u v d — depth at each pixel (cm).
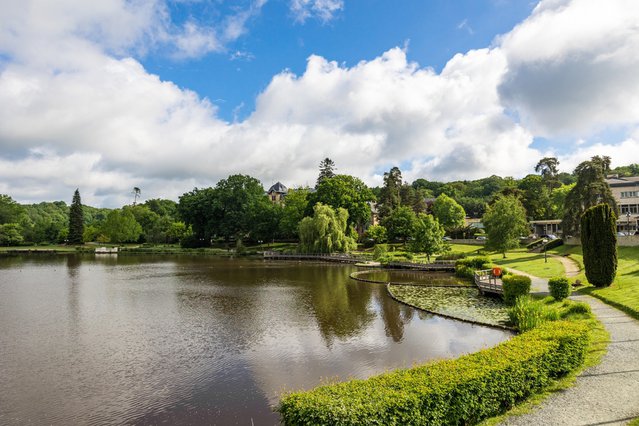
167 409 1470
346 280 4669
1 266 6894
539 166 10575
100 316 2928
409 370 1091
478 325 2417
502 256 5931
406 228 8269
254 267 6384
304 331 2428
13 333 2483
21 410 1484
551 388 1185
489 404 1042
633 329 1764
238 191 10231
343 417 851
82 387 1672
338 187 8750
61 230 13062
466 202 14500
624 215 7775
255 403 1497
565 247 5862
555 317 1984
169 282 4675
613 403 1069
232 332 2447
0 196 12825
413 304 3058
